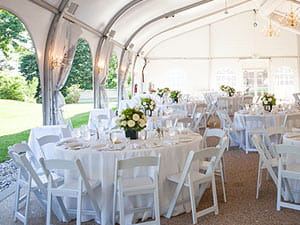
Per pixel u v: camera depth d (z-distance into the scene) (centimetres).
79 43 1543
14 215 295
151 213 282
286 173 284
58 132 465
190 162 263
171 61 1503
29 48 1070
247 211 293
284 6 1099
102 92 885
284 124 507
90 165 277
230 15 1421
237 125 601
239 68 1473
